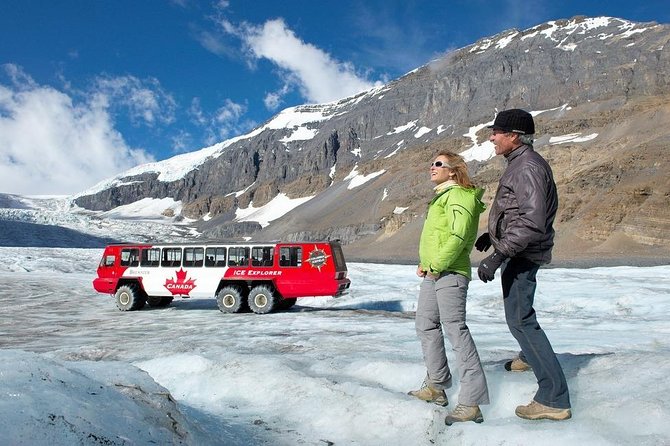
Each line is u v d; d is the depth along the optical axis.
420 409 3.91
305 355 6.69
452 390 4.47
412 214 141.12
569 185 104.19
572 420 3.54
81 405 2.69
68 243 137.88
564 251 85.50
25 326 14.12
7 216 157.50
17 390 2.56
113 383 3.41
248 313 16.84
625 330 10.34
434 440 3.64
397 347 7.77
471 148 188.50
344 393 4.42
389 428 3.80
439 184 4.20
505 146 3.92
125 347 9.05
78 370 3.50
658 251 77.50
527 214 3.61
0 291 24.77
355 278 29.28
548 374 3.63
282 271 16.64
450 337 3.99
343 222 179.00
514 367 4.67
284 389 4.78
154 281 17.97
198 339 10.40
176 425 3.14
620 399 3.62
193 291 17.55
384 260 103.56
